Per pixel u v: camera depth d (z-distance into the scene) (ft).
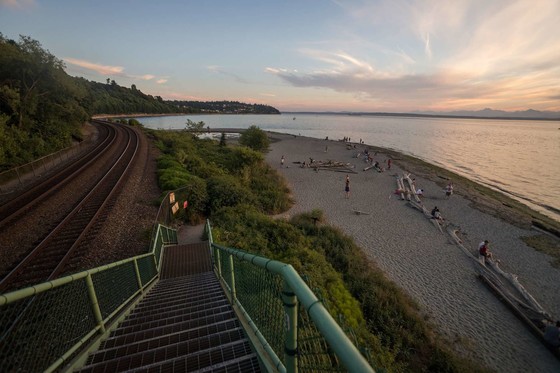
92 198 44.75
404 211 70.59
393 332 28.99
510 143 256.73
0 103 80.33
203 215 54.08
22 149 67.15
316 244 45.03
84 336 11.76
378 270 43.47
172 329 13.41
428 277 42.96
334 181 99.19
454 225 63.00
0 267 26.61
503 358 29.27
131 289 19.77
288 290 5.66
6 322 8.25
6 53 83.82
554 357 29.58
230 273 15.10
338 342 3.36
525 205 86.02
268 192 72.49
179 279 28.89
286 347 6.03
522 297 39.34
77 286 11.78
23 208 38.40
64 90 101.81
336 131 372.79
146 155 86.38
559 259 49.88
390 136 313.94
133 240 35.01
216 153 119.55
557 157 175.32
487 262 47.55
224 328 12.44
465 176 125.08
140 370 9.57
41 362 9.14
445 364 26.02
